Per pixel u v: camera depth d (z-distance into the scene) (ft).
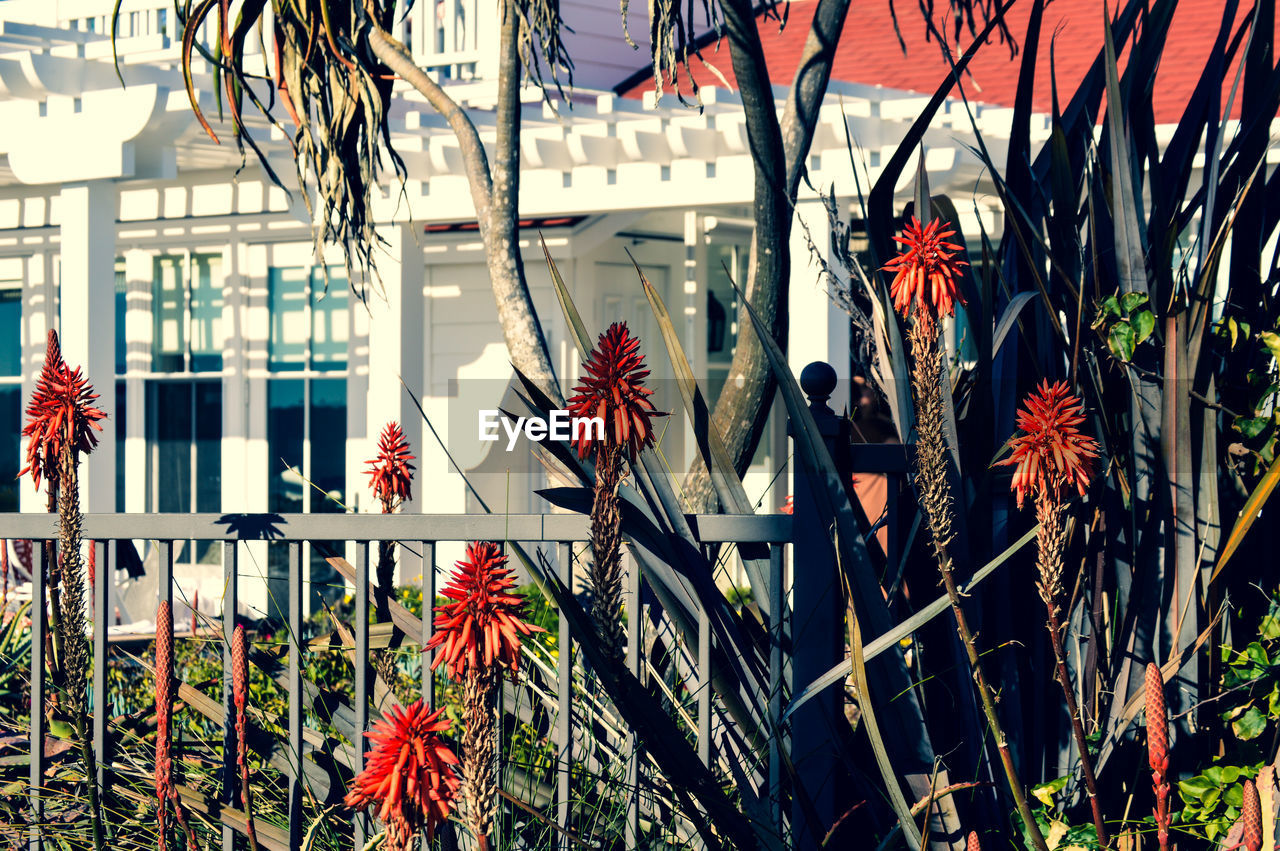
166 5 24.93
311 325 29.35
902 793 8.68
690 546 9.18
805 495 9.30
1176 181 10.00
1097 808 8.00
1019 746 9.17
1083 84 9.91
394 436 11.14
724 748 9.73
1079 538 9.50
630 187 24.76
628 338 7.34
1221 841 8.54
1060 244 9.46
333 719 10.73
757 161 13.52
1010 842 8.98
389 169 25.04
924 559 9.59
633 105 23.61
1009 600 9.37
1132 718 8.86
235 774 10.08
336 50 13.96
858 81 32.40
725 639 9.28
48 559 10.74
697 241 30.91
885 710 8.79
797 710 9.22
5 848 10.32
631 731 9.41
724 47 35.99
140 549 29.81
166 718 9.11
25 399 32.53
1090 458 7.61
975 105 22.11
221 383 30.45
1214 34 29.86
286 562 29.53
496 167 15.61
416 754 6.61
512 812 9.45
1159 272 8.92
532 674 10.77
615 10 35.06
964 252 8.82
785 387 8.69
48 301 32.09
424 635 9.71
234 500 30.25
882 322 9.65
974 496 9.16
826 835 8.77
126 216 29.60
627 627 10.50
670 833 9.50
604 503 7.44
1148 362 9.00
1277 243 9.77
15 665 13.53
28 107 22.91
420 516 9.75
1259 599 9.68
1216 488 8.89
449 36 27.14
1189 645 8.78
